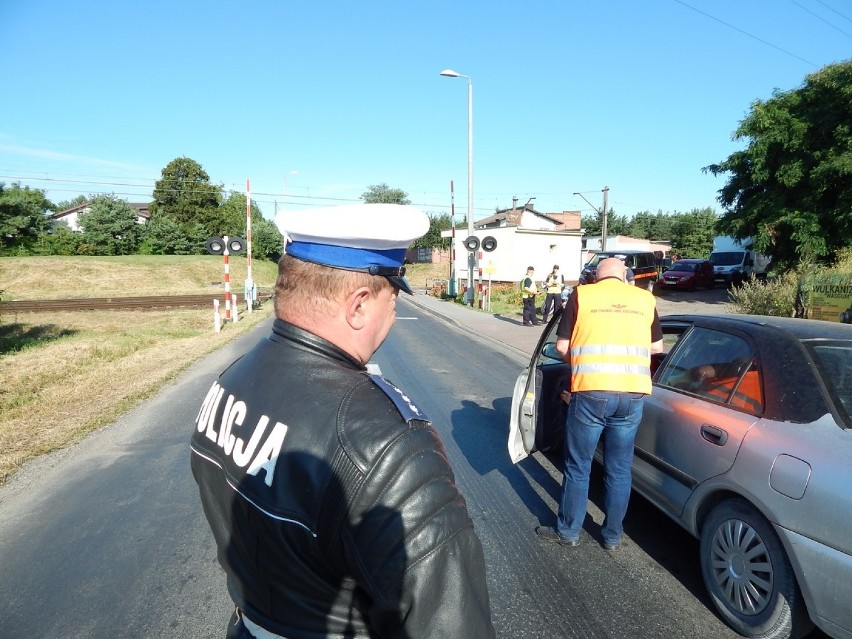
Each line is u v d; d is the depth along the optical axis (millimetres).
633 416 3146
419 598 775
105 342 12109
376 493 801
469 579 820
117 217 48312
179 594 2965
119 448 5219
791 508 2377
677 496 3125
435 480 837
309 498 824
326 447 837
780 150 18578
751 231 19688
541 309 19234
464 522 847
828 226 17578
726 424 2861
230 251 15773
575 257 33062
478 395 7457
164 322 16812
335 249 993
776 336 2977
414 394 7484
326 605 866
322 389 909
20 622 2736
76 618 2762
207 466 1035
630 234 86750
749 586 2607
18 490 4305
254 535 899
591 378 3129
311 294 1000
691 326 3619
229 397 1030
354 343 1034
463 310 20266
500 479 4562
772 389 2758
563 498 3422
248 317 17391
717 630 2699
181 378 8203
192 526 3721
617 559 3342
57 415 6277
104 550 3410
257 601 931
